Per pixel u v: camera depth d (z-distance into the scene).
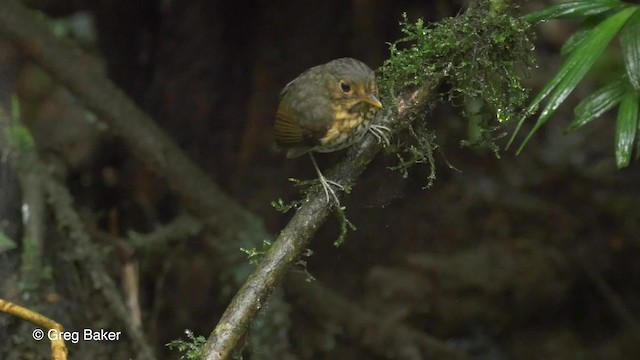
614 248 11.09
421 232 11.05
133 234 9.37
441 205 11.28
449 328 10.57
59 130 10.73
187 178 9.39
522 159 11.77
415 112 5.38
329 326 9.70
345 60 6.04
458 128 11.34
